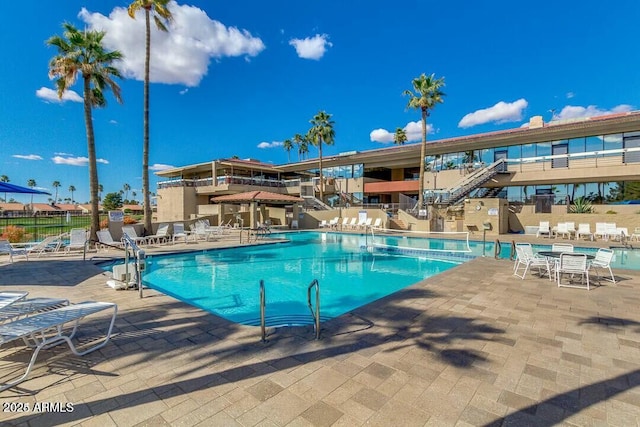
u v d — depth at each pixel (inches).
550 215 802.8
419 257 535.5
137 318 189.2
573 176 853.8
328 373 125.3
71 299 231.1
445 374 125.0
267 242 642.2
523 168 944.3
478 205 818.8
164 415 99.2
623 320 186.5
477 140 1000.2
